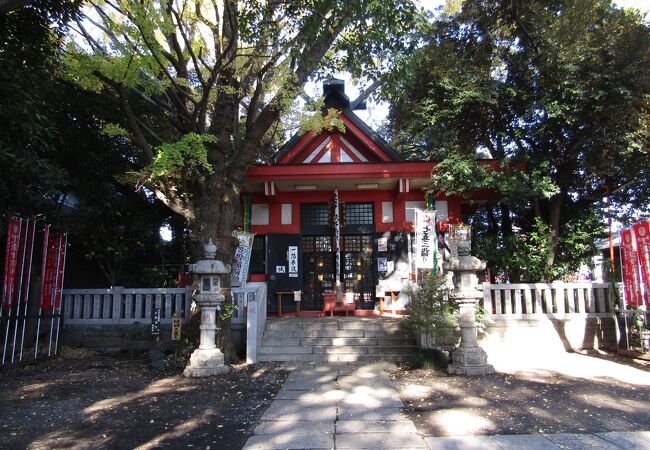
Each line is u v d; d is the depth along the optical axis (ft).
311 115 36.29
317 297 44.42
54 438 15.40
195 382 23.68
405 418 17.13
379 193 44.80
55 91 32.94
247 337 28.91
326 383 23.30
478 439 14.74
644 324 30.63
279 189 44.34
